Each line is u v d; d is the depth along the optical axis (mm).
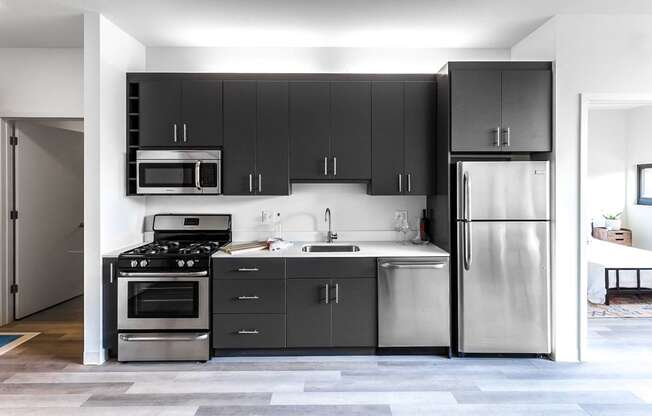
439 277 3559
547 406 2756
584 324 3531
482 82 3572
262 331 3561
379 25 3713
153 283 3479
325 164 3883
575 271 3551
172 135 3857
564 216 3547
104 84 3492
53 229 5262
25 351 3742
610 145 7332
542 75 3566
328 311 3570
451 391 2969
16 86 4398
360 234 4297
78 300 5574
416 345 3574
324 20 3611
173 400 2842
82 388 3020
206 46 4234
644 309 4949
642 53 3506
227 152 3875
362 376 3217
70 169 5602
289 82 3871
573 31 3502
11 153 4613
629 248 5938
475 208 3506
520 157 3926
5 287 4512
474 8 3371
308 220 4297
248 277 3553
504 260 3514
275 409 2725
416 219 4301
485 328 3539
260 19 3574
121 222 3807
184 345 3479
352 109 3873
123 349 3461
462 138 3586
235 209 4285
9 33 3949
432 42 4117
